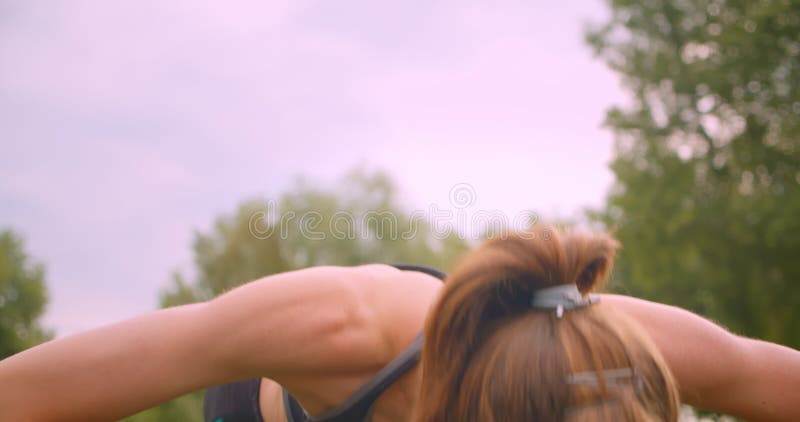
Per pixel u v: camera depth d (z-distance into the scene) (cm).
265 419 237
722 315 2364
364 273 194
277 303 174
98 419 173
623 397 132
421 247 2766
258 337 172
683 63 2364
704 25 2381
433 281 206
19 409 167
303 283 180
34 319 3681
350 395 184
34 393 168
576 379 132
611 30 2516
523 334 138
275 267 2847
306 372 180
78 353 171
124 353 171
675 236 2320
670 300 2383
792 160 2280
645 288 2389
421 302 191
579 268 144
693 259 2383
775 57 2284
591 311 143
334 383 184
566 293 142
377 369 183
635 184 2367
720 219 2294
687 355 198
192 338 173
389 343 183
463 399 140
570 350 134
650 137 2433
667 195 2319
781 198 2209
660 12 2442
